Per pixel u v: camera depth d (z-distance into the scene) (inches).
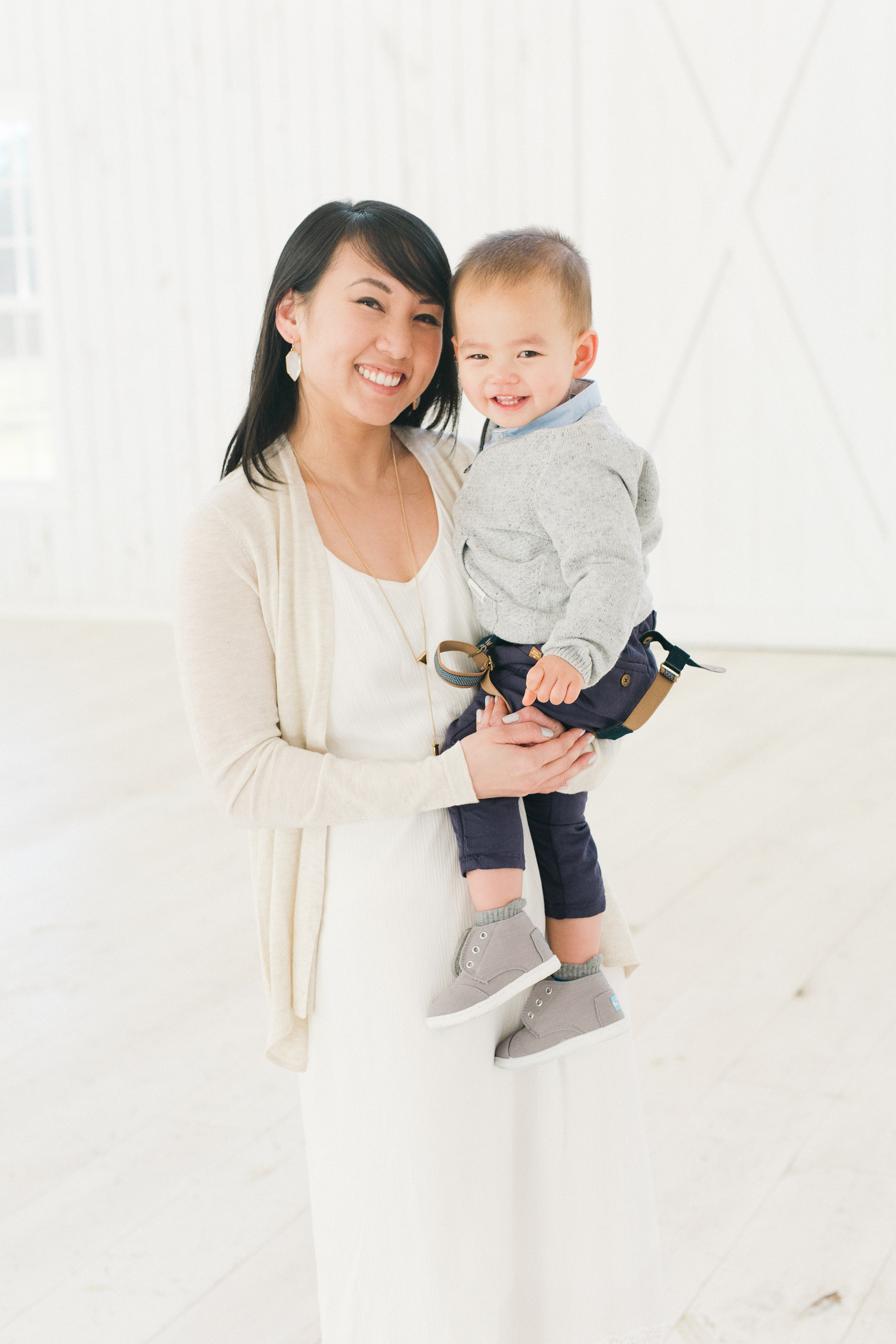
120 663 267.4
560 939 63.5
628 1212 65.4
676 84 242.4
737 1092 105.4
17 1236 91.1
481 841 58.4
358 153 269.9
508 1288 61.9
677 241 248.5
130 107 284.7
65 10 284.8
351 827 58.7
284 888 59.2
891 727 203.6
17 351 316.8
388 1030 58.0
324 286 57.1
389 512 61.9
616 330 255.9
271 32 270.2
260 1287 85.1
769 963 126.7
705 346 251.0
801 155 237.3
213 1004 123.2
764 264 243.1
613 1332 65.9
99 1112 106.1
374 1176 59.2
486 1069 59.5
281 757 56.3
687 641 264.7
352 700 58.5
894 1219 89.2
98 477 306.5
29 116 292.8
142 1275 86.8
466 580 62.2
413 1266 58.9
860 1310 80.6
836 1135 99.2
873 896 141.0
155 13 277.9
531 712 58.2
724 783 179.6
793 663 247.4
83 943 136.9
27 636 297.7
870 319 239.0
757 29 235.5
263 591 57.4
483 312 58.4
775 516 253.1
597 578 55.6
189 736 213.3
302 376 60.0
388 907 58.0
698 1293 82.7
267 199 279.3
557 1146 63.6
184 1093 108.7
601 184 251.6
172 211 286.8
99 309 297.1
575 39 247.8
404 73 262.1
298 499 58.9
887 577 247.8
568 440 58.1
